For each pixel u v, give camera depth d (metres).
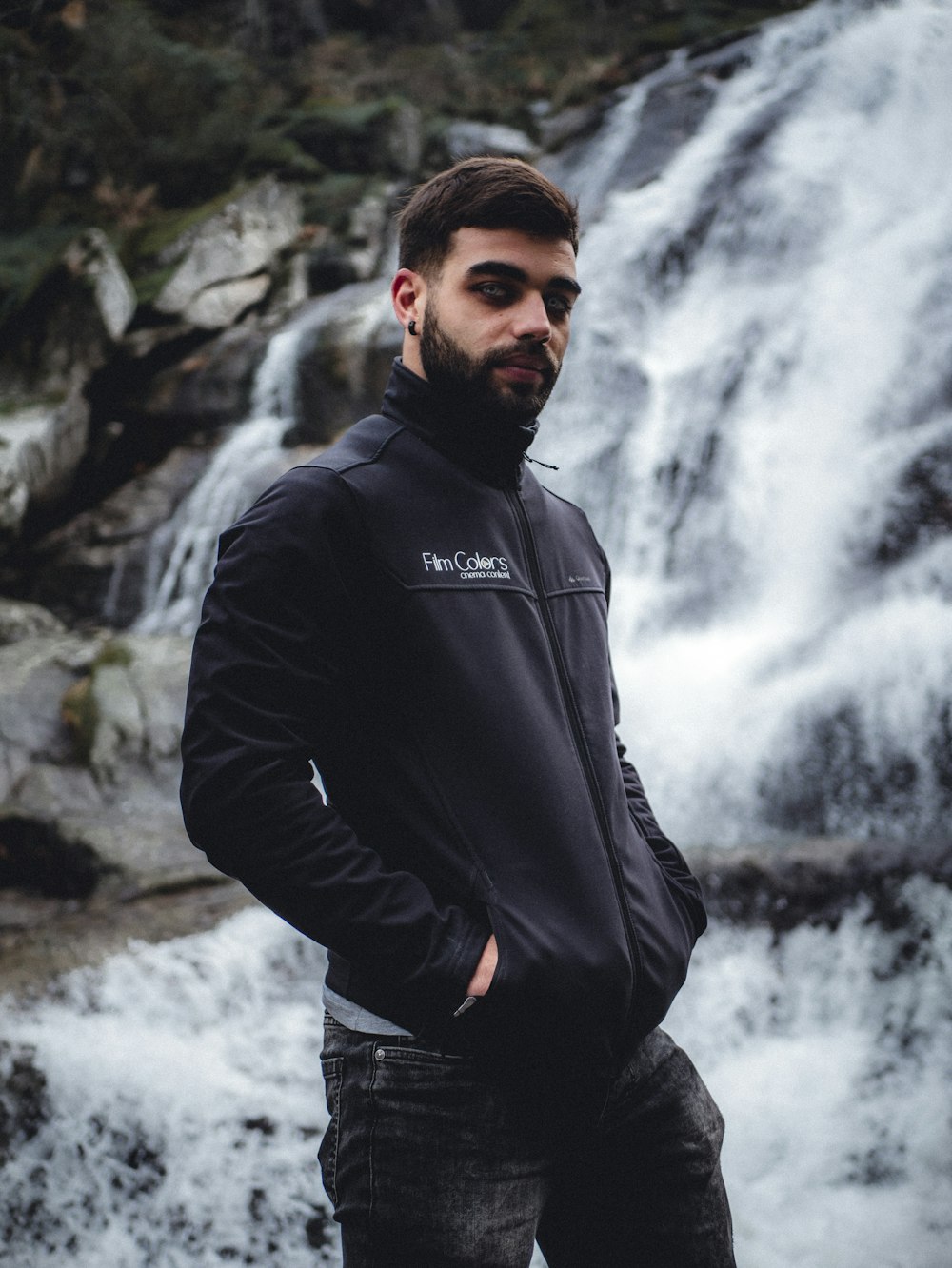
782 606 5.49
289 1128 2.84
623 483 6.89
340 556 1.30
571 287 1.41
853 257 6.97
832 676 4.50
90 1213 2.75
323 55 13.07
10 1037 2.98
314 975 3.36
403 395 1.44
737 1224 2.74
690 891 1.51
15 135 10.34
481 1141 1.25
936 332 6.00
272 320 9.34
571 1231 1.45
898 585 4.96
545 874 1.27
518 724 1.30
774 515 5.95
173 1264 2.68
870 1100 2.98
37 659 5.95
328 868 1.21
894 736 4.21
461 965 1.21
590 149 10.83
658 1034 1.48
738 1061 3.14
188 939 3.48
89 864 4.28
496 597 1.37
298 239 10.25
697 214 8.23
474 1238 1.23
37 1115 2.84
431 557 1.34
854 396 6.09
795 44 10.27
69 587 7.57
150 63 11.06
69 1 9.16
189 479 8.02
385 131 11.07
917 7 9.02
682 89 10.60
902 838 3.97
